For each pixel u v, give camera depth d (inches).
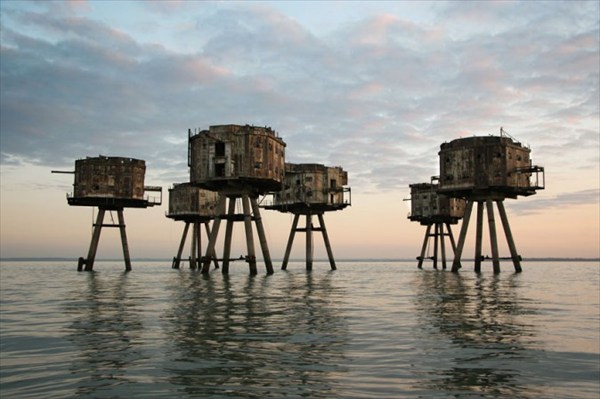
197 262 3348.9
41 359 512.4
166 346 573.9
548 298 1155.3
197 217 3110.2
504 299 1127.0
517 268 2418.8
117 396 392.2
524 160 2364.7
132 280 1899.6
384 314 855.7
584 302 1062.4
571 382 429.4
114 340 610.2
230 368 473.7
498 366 482.3
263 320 781.9
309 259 2913.4
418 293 1299.2
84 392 402.0
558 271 3334.2
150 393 398.9
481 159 2293.3
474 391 403.2
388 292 1334.9
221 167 2091.5
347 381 430.9
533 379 438.3
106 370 468.1
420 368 474.6
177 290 1387.8
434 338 622.8
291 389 407.5
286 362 496.7
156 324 738.8
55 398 387.5
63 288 1497.3
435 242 3459.6
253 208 2230.6
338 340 609.0
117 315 840.9
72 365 486.9
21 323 755.4
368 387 413.7
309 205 2778.1
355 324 738.8
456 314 853.8
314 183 2780.5
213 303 1034.7
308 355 527.2
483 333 659.4
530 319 792.9
